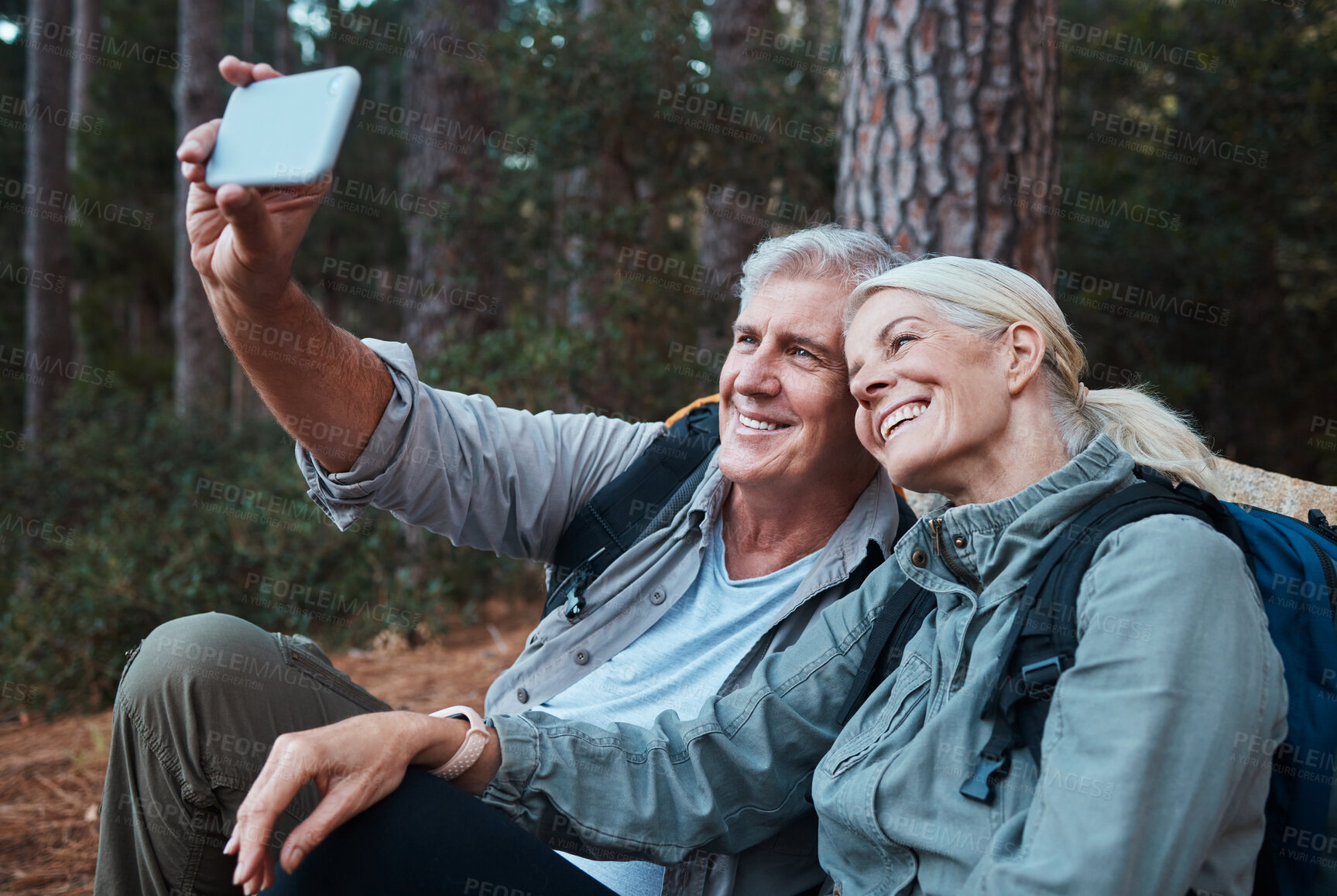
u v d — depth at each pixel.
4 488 6.99
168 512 5.90
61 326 10.75
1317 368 7.74
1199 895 1.10
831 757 1.40
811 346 1.67
